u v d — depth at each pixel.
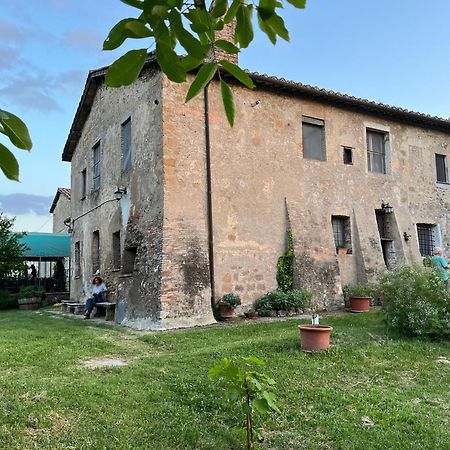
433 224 16.11
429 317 8.15
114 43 1.30
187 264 10.74
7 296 19.81
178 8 1.35
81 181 17.75
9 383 5.45
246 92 12.59
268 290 12.17
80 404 4.73
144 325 10.45
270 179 12.66
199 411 4.69
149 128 11.78
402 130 15.84
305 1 1.57
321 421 4.48
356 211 14.21
